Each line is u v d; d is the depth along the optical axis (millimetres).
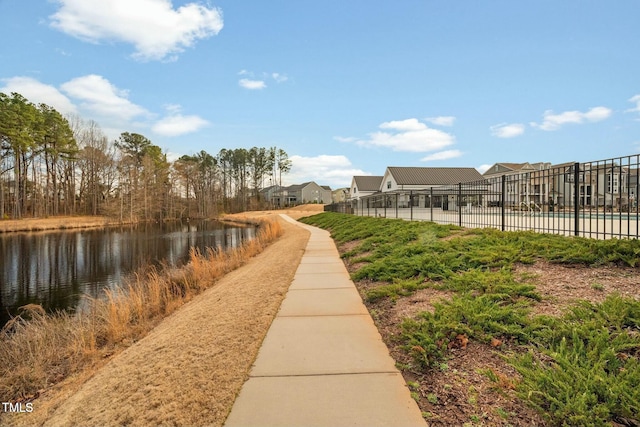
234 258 12156
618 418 2102
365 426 2252
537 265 4957
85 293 11469
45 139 44750
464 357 3043
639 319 2959
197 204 61469
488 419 2238
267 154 83688
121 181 47125
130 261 17547
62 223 37406
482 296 4020
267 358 3350
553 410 2172
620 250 4473
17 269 15758
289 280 6945
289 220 38812
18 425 3410
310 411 2447
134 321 6590
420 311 4129
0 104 37906
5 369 4809
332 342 3693
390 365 3113
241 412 2486
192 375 3162
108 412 2838
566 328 3010
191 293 8320
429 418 2307
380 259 7848
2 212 40594
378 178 49719
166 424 2496
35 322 6855
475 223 11500
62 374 4727
